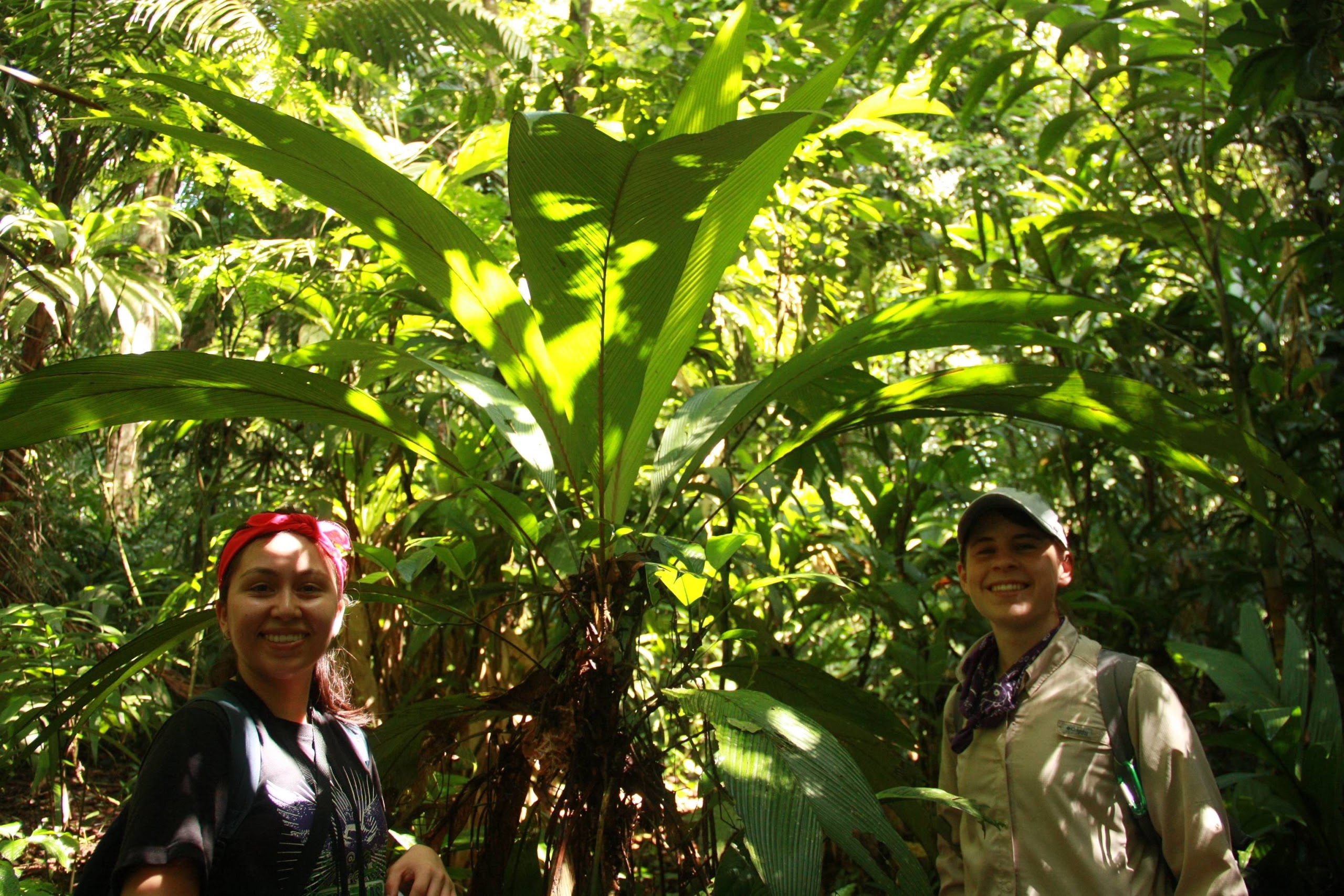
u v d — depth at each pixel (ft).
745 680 6.00
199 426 10.05
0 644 7.97
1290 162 9.67
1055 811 4.64
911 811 5.71
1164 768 4.51
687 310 5.32
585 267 4.68
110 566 13.58
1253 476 5.71
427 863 4.52
